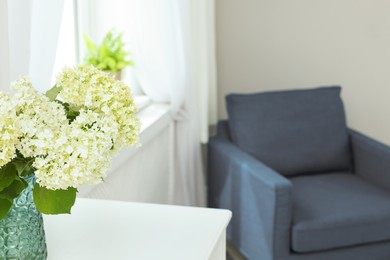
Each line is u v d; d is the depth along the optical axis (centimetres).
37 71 185
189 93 333
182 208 174
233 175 314
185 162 341
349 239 287
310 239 280
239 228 309
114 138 130
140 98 333
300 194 309
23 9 169
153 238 155
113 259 144
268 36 405
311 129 340
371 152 336
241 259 344
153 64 327
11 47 168
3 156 118
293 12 403
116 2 317
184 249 150
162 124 310
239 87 411
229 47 408
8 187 126
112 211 171
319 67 409
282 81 410
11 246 133
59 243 152
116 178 261
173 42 319
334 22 404
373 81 410
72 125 125
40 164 121
